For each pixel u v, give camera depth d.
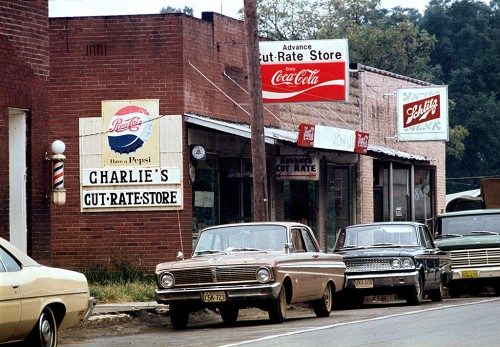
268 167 33.84
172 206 29.39
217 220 31.38
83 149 29.58
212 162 31.16
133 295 24.52
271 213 33.72
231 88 31.83
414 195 46.38
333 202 38.62
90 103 29.58
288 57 31.72
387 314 21.31
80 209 29.58
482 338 15.44
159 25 29.47
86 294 15.32
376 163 42.66
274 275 19.02
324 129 31.14
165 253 29.34
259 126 24.59
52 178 23.31
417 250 25.02
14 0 22.47
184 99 29.38
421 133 39.44
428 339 15.47
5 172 22.12
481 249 28.58
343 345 14.92
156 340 17.16
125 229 29.50
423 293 25.44
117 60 29.52
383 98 43.00
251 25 24.69
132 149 29.45
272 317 19.58
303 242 21.06
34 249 22.97
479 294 31.48
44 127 23.27
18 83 22.53
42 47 23.19
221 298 18.94
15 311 13.43
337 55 31.70
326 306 21.69
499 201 36.22
